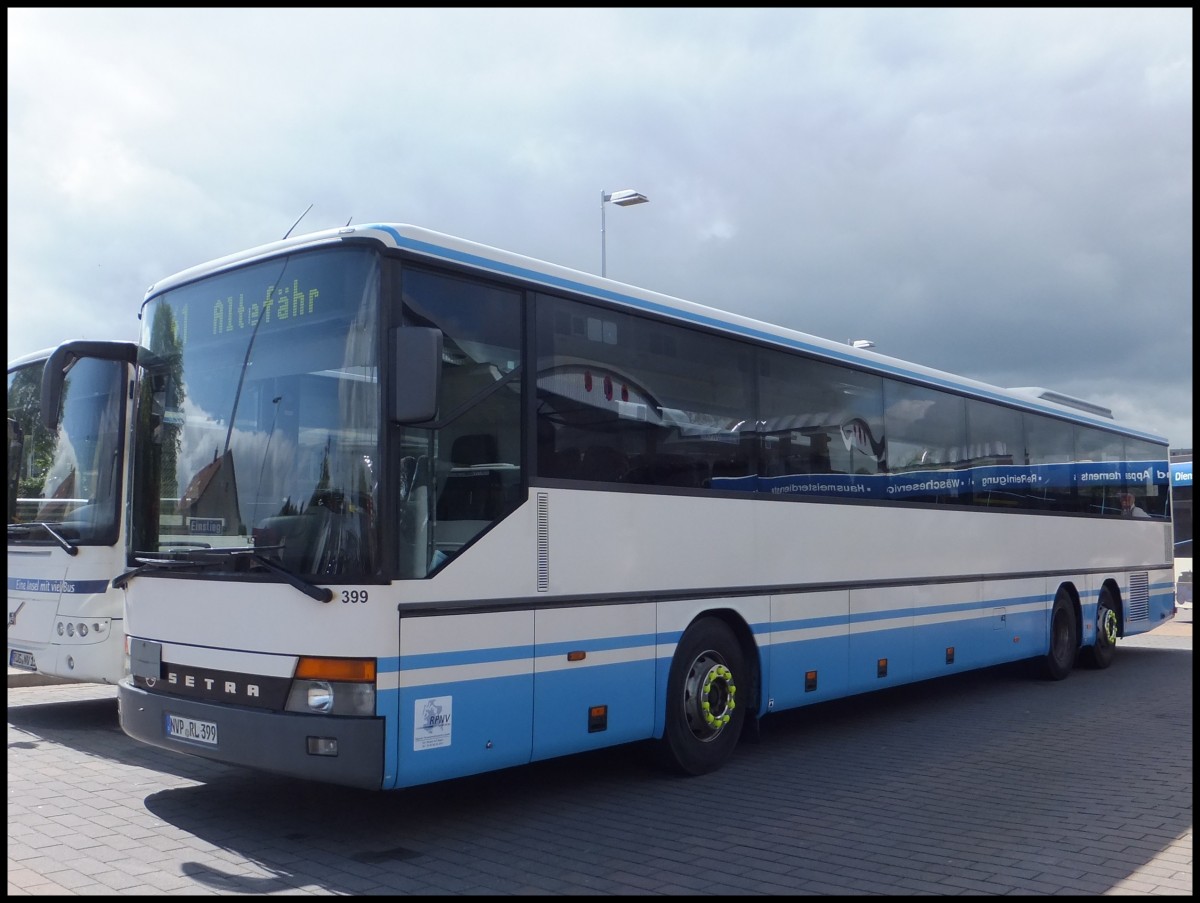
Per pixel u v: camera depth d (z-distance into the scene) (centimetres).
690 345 861
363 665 605
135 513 734
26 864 606
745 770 876
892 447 1105
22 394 1085
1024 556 1353
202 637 668
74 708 1139
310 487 636
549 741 707
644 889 580
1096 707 1227
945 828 705
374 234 642
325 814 721
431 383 602
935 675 1151
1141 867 625
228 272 706
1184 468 2575
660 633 804
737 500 887
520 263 722
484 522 673
